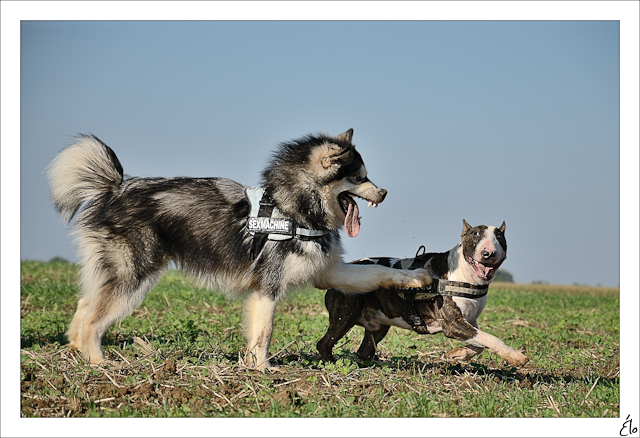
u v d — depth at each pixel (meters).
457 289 6.27
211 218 6.55
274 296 6.40
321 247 6.39
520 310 13.09
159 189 6.67
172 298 11.55
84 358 6.36
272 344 7.81
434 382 6.02
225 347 7.38
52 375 5.79
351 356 7.23
